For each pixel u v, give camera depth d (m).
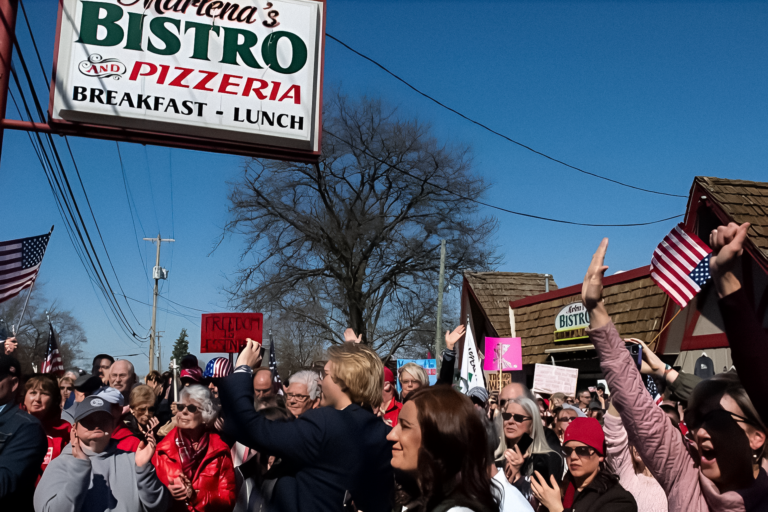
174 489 4.04
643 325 13.08
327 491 2.72
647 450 2.21
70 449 3.50
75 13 5.63
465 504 1.83
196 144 5.86
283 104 6.05
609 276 14.55
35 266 7.70
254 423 2.80
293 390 4.48
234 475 4.32
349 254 30.58
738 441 1.96
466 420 1.93
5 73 5.02
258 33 6.06
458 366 22.30
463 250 30.67
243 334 7.56
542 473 4.02
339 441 2.77
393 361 32.31
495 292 20.66
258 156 6.10
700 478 2.13
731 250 1.71
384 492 2.85
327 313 30.97
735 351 1.74
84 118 5.54
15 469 3.25
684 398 3.26
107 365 7.39
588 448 3.34
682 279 8.53
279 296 29.69
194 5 5.91
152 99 5.71
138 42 5.73
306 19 6.20
